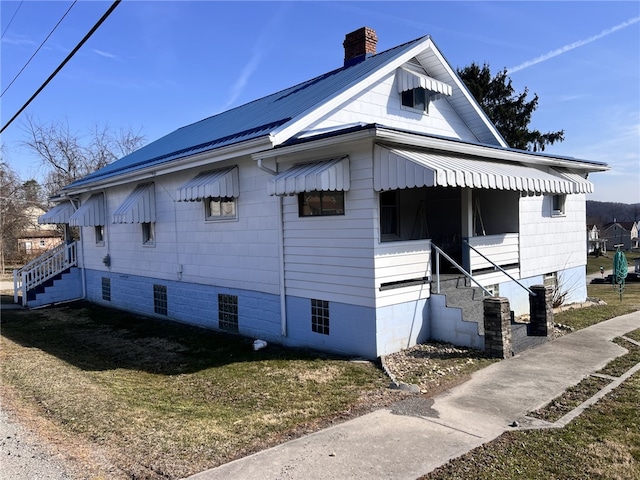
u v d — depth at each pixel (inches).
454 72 504.7
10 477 177.5
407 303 361.7
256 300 431.8
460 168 322.3
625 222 4232.3
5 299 799.1
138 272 616.4
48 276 749.3
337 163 338.0
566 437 205.5
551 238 554.6
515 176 366.0
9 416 243.3
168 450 200.5
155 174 524.1
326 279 368.2
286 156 385.7
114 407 256.7
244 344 412.5
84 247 757.3
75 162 1593.3
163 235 560.1
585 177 593.0
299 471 180.9
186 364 363.3
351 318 351.9
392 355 343.3
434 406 247.4
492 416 231.9
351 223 347.6
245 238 439.2
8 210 1761.8
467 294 410.0
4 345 446.9
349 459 190.1
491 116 1384.1
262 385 296.2
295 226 390.3
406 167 311.4
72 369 348.5
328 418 236.7
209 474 179.6
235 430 222.8
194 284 511.8
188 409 257.3
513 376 292.2
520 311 492.4
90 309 666.2
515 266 490.6
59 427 227.6
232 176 435.5
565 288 581.6
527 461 185.2
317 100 421.1
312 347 382.0
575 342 374.3
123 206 564.4
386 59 453.7
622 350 347.6
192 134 659.4
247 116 550.6
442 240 499.5
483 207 511.5
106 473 180.9
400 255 355.9
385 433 214.8
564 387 270.4
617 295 827.4
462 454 192.4
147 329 510.6
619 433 207.9
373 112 447.2
